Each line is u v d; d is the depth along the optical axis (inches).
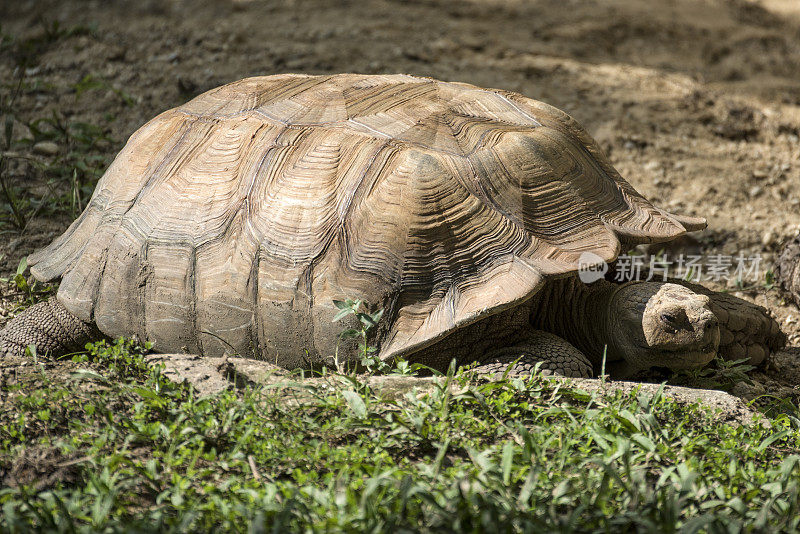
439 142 384.2
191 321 387.2
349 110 404.5
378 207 366.3
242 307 376.2
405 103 410.3
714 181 645.3
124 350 348.2
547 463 275.6
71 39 791.1
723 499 260.5
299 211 372.8
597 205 393.7
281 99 421.7
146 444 284.7
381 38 860.6
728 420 327.9
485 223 364.8
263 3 959.6
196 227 387.2
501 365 365.1
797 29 1098.7
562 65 830.5
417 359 374.9
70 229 438.9
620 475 262.8
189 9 927.0
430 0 1013.8
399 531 221.3
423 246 362.0
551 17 1009.5
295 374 366.0
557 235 371.9
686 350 370.9
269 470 272.5
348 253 365.1
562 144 403.2
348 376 326.3
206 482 264.1
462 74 780.6
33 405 295.1
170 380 330.0
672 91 791.1
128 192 414.6
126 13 904.9
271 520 231.5
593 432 288.7
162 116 446.9
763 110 778.8
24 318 417.7
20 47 767.7
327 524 224.7
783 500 259.3
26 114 661.3
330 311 361.7
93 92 695.7
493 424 302.5
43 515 230.7
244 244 377.4
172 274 387.9
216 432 288.8
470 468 267.1
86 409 291.7
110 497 230.5
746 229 593.9
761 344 430.0
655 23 1031.6
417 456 285.9
